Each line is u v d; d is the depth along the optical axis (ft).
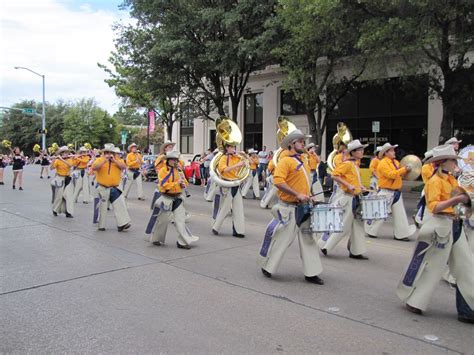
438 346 13.93
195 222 37.73
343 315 16.48
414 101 75.77
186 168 80.33
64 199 39.47
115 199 32.78
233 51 70.08
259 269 22.85
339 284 20.44
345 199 25.30
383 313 16.76
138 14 76.79
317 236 28.09
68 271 22.03
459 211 16.21
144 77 80.33
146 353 13.25
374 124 64.49
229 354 13.23
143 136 216.33
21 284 19.88
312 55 61.67
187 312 16.58
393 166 30.53
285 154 20.80
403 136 77.51
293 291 19.27
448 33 49.24
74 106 231.09
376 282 20.84
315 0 46.57
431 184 16.08
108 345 13.78
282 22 63.10
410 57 56.59
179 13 74.54
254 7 67.15
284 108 95.96
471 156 22.21
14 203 48.57
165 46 71.87
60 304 17.37
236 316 16.22
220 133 31.91
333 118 86.53
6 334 14.58
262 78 98.37
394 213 31.01
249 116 103.81
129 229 33.73
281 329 15.08
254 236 31.94
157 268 22.79
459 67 53.01
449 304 18.03
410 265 16.88
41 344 13.85
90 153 51.83
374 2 44.57
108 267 22.85
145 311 16.65
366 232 32.35
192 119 118.01
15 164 64.85
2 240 29.37
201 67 76.13
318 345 13.87
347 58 68.90
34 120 243.40
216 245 28.66
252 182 58.34
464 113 63.62
